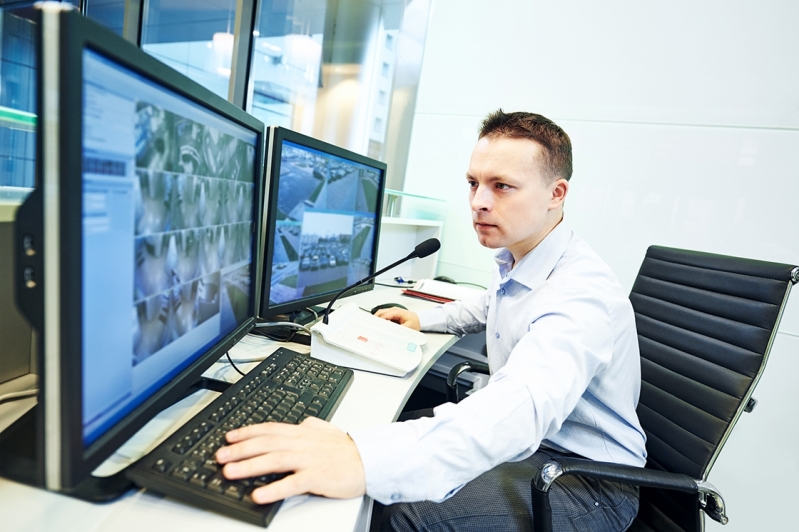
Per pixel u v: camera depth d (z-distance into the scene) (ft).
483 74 6.57
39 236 1.09
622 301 2.81
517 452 2.00
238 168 2.42
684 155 5.44
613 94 5.77
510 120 2.77
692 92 5.35
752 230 5.17
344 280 4.26
